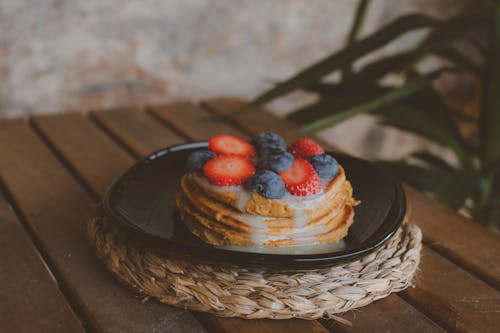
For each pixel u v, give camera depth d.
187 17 1.04
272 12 1.11
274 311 0.54
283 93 0.82
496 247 0.63
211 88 1.11
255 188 0.57
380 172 0.65
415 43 1.30
